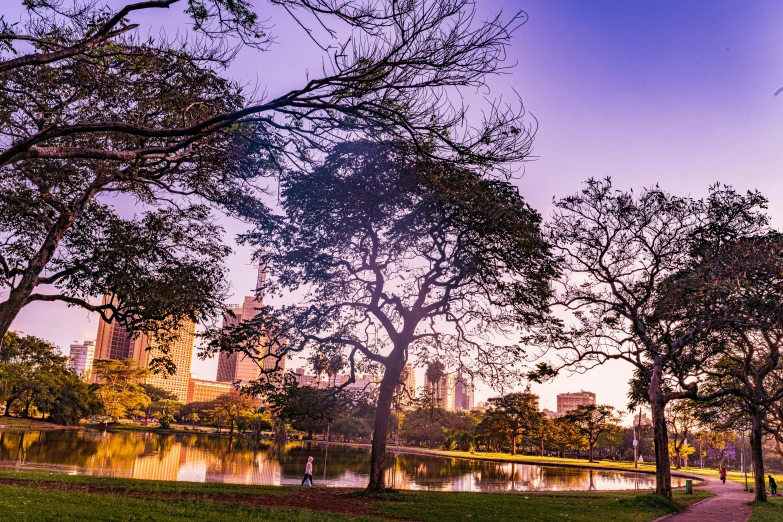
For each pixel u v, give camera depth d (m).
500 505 20.02
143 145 16.73
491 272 19.70
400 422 108.31
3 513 10.56
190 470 35.19
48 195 17.81
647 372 27.97
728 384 34.56
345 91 10.74
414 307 23.22
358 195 17.22
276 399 22.53
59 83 14.84
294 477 35.19
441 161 12.41
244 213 19.56
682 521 19.75
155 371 21.80
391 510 17.23
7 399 87.19
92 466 32.16
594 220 28.03
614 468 71.31
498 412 103.69
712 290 22.19
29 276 17.22
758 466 31.08
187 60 12.43
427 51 10.05
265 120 11.50
